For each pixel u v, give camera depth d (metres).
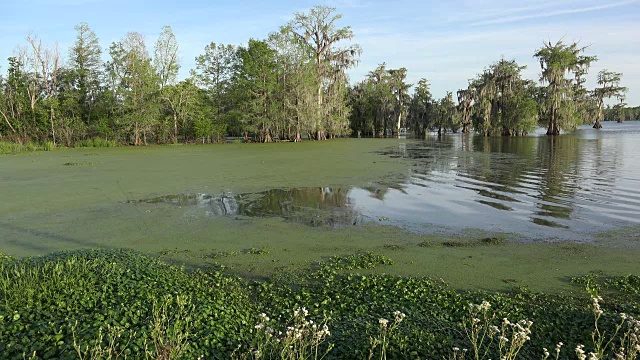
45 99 37.16
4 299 4.96
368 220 10.41
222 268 7.18
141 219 10.56
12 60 37.75
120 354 3.95
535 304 5.54
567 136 49.28
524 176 17.17
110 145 36.81
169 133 41.28
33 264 6.45
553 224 9.85
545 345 4.38
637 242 8.40
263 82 40.41
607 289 6.11
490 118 54.16
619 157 23.97
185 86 40.34
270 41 41.03
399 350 4.20
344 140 45.34
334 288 6.14
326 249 8.26
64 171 18.95
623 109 121.31
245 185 15.35
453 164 21.61
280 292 6.10
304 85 41.38
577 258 7.54
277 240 8.86
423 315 5.14
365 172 18.59
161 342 4.00
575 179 16.12
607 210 11.10
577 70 51.78
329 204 12.23
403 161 23.11
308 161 23.06
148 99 39.44
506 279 6.61
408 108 66.94
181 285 5.98
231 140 48.47
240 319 5.07
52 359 3.87
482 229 9.54
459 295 5.75
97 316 4.64
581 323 4.81
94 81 41.84
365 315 5.14
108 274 6.01
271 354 4.15
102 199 12.88
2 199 12.85
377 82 61.38
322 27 44.91
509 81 52.53
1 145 30.47
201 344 4.34
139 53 38.84
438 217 10.66
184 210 11.51
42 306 4.88
